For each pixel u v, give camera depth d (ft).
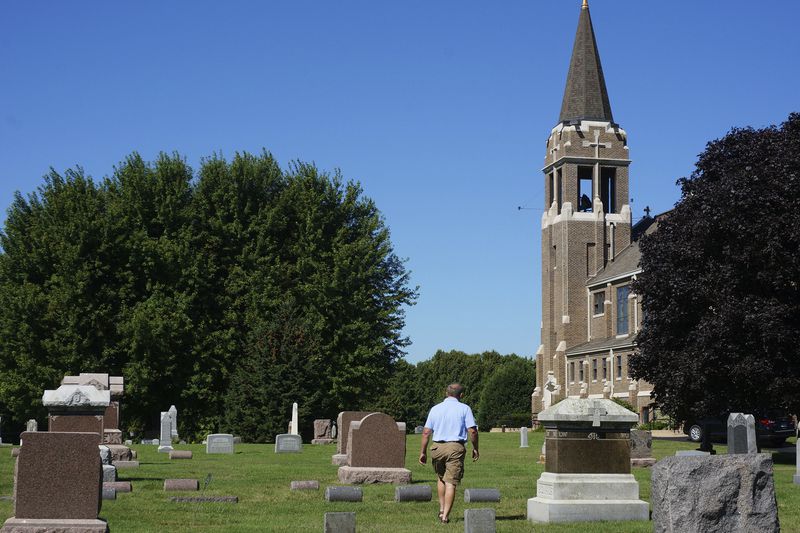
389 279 223.10
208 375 199.93
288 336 187.01
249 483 79.10
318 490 73.36
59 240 193.26
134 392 191.01
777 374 120.47
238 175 215.10
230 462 108.27
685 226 136.05
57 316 189.26
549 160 319.68
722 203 124.77
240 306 207.82
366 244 214.07
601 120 313.94
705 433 126.41
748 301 122.31
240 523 55.93
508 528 52.31
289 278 209.87
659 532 39.52
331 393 203.21
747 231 122.42
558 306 308.40
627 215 309.42
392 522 55.88
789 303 123.13
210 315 206.39
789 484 81.71
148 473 88.69
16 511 47.34
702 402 127.65
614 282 284.82
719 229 127.03
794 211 121.19
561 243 307.37
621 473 56.54
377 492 71.92
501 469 97.55
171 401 202.69
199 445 154.51
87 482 47.67
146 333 189.67
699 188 137.49
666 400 138.82
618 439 56.70
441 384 510.99
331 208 220.84
